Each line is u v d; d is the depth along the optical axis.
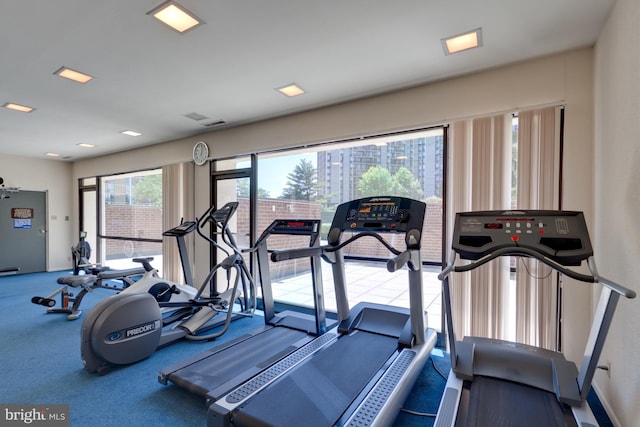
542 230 1.78
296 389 2.01
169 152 5.66
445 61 2.81
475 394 1.94
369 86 3.33
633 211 1.76
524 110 2.79
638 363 1.70
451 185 3.17
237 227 4.94
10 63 2.81
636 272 1.72
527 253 1.73
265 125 4.47
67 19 2.18
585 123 2.60
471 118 3.02
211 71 2.99
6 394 2.38
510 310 2.98
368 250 4.32
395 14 2.15
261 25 2.27
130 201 6.72
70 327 3.79
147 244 6.39
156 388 2.47
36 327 3.78
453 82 3.14
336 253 3.00
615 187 2.04
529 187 2.78
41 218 7.33
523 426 1.67
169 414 2.16
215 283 5.04
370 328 2.98
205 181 5.16
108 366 2.70
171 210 5.50
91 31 2.32
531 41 2.49
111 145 5.98
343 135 3.81
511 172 2.91
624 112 1.88
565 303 2.66
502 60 2.79
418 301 2.64
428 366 2.83
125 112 4.13
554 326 2.67
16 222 7.00
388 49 2.61
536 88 2.77
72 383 2.53
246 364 2.49
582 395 1.81
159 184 6.19
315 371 2.23
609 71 2.16
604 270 2.24
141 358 2.86
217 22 2.23
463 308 3.02
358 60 2.79
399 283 5.03
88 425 2.04
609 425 2.05
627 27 1.83
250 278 4.14
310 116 4.08
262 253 3.45
